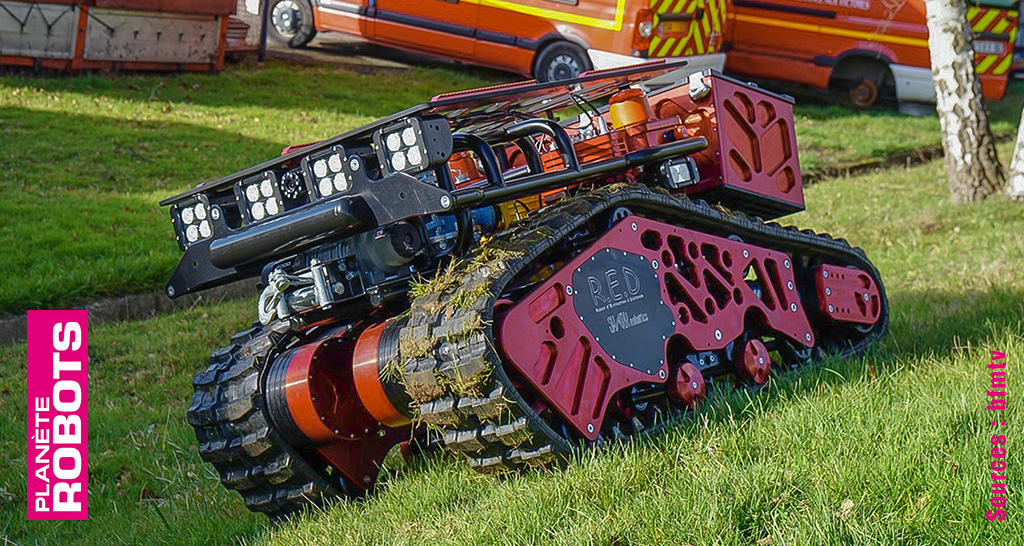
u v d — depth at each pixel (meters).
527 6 18.91
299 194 4.97
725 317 5.60
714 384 5.54
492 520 4.15
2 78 17.19
